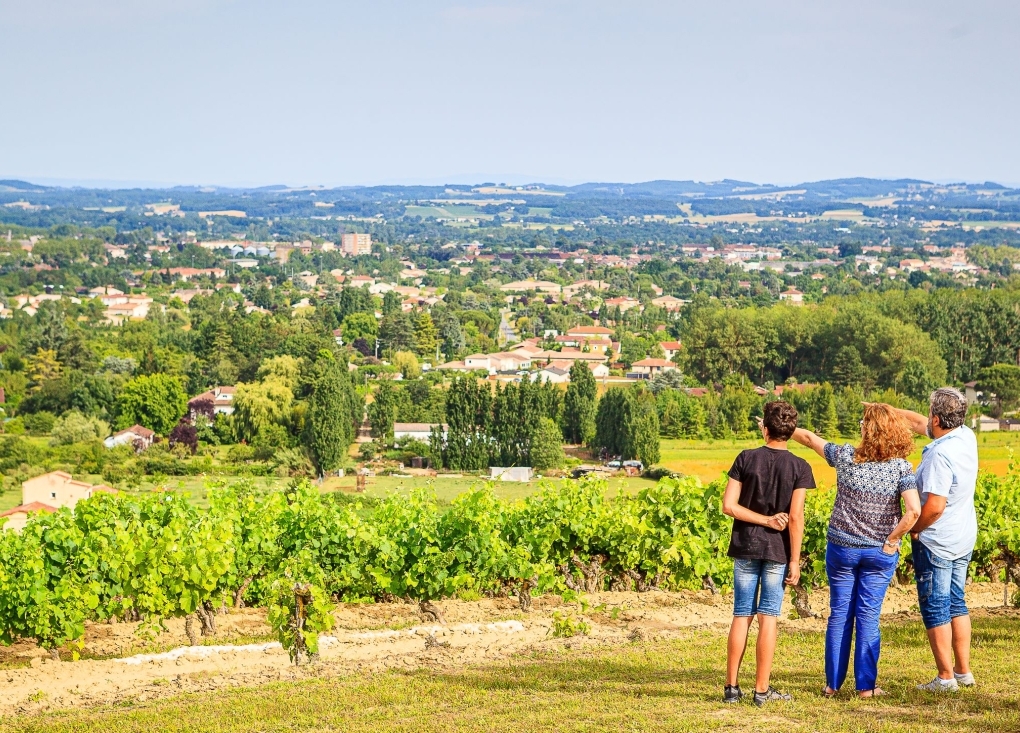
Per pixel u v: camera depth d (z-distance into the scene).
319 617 14.08
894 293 151.88
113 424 104.25
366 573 20.55
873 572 10.23
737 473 10.21
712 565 19.73
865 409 10.35
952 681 10.47
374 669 13.41
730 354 136.75
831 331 133.50
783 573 10.21
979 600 19.38
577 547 20.78
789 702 10.31
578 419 94.00
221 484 23.33
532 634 16.03
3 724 11.73
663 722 9.85
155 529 19.06
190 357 135.50
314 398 82.62
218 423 97.81
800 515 10.10
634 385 126.75
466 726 10.26
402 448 91.38
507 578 20.77
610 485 72.31
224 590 20.25
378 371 144.25
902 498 10.40
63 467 81.19
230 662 15.15
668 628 16.33
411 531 20.38
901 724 9.38
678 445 93.31
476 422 85.19
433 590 20.14
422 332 169.25
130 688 13.48
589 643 14.78
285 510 21.05
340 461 82.00
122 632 18.75
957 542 10.25
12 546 17.50
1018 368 113.12
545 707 10.83
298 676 13.34
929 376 124.31
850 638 10.46
